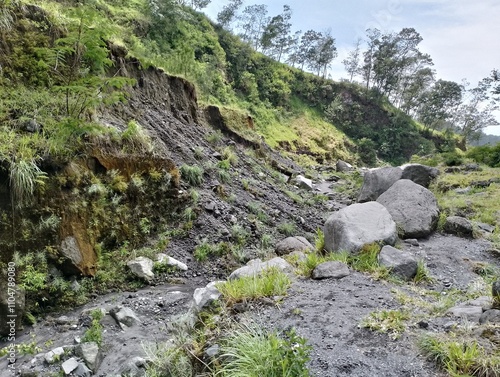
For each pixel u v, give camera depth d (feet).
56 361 11.29
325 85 175.11
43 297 14.53
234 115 60.18
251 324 10.46
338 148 138.82
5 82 18.57
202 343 10.30
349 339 9.52
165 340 12.15
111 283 16.79
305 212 33.78
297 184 49.62
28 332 13.25
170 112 39.34
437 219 21.47
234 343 9.23
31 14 21.52
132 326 13.52
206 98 68.64
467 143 189.98
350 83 187.73
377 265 14.75
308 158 107.14
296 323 10.50
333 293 12.53
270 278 13.15
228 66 130.31
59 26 22.47
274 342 8.35
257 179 37.73
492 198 30.35
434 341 8.59
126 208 19.43
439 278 14.87
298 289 13.01
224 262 20.02
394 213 20.99
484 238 20.81
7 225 14.34
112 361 11.34
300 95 167.94
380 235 16.61
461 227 20.77
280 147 106.93
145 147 21.97
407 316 10.41
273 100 149.38
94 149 18.39
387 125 176.96
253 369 8.05
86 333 12.53
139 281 17.33
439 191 34.81
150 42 79.15
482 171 43.98
